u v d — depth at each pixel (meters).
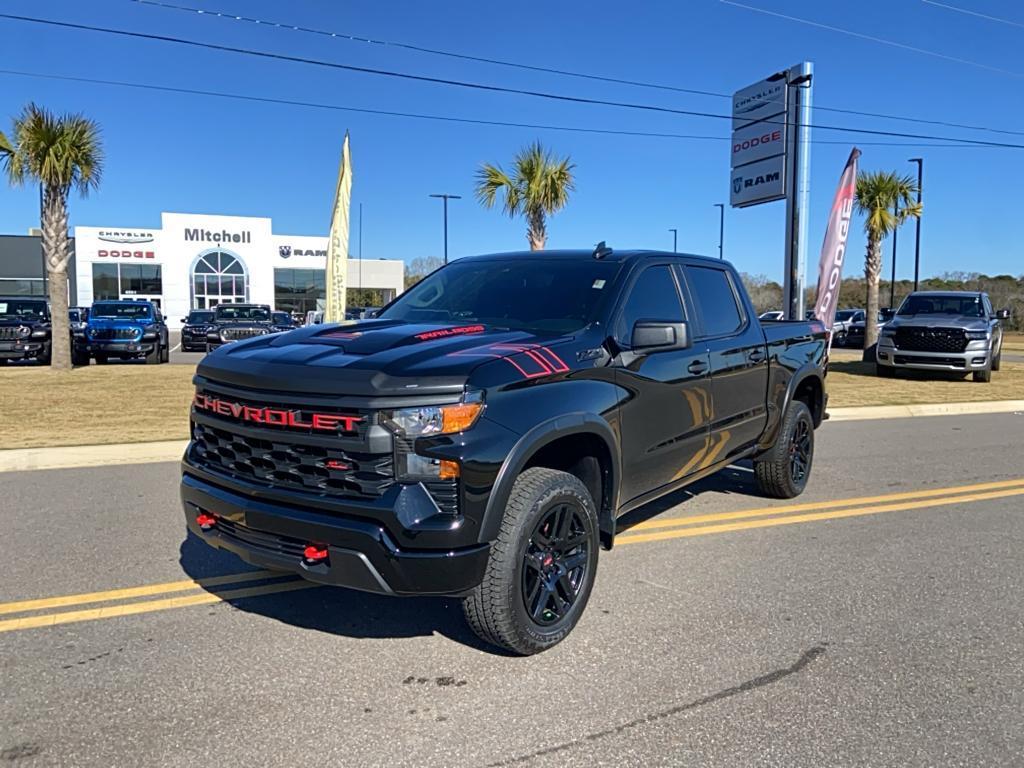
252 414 3.54
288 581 4.72
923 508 6.69
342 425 3.29
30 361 20.69
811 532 5.92
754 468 6.79
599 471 4.16
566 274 4.80
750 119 17.55
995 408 13.51
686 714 3.23
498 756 2.91
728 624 4.16
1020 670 3.68
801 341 6.75
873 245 21.91
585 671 3.60
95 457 8.05
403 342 3.76
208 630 4.02
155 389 13.66
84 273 47.19
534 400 3.60
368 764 2.85
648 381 4.45
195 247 48.59
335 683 3.46
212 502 3.71
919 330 16.98
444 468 3.25
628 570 5.01
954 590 4.73
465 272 5.26
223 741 2.99
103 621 4.12
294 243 51.91
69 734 3.03
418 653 3.77
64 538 5.50
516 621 3.55
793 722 3.18
